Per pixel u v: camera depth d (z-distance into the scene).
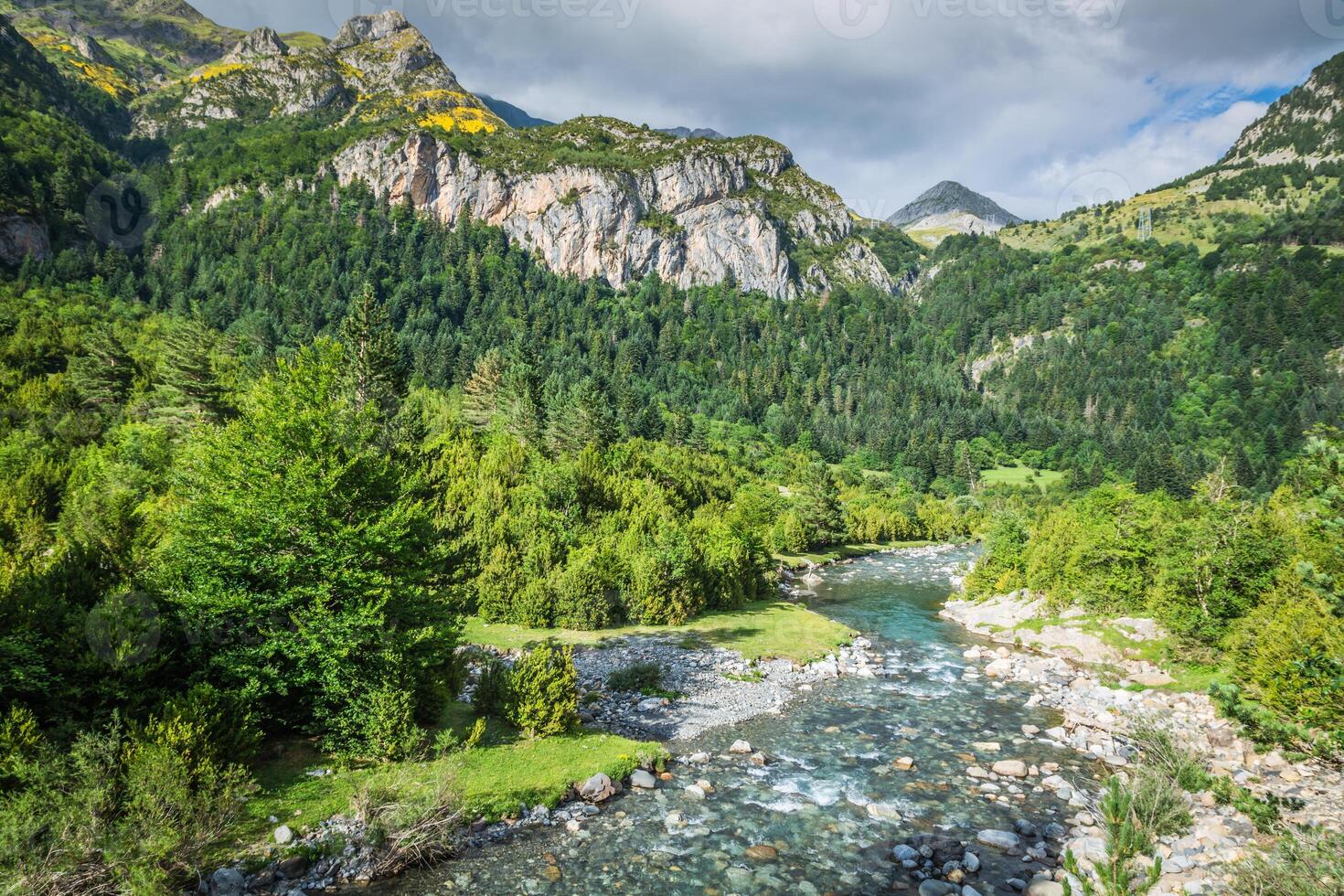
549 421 94.44
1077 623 39.75
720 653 37.00
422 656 21.69
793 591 62.31
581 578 41.19
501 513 52.09
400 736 19.39
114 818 13.70
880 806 19.55
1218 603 31.12
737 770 22.30
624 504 59.75
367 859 15.40
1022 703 30.02
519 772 19.86
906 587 65.38
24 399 74.38
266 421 21.14
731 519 75.69
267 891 14.10
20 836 12.23
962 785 21.33
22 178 199.88
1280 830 10.66
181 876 13.95
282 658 20.03
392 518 21.08
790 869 16.27
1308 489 13.45
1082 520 49.91
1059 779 21.44
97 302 162.12
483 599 41.44
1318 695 11.47
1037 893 15.03
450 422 83.81
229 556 19.69
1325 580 12.64
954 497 167.75
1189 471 159.25
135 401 76.88
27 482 51.50
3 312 117.50
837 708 29.27
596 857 16.53
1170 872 15.22
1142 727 18.28
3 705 15.70
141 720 16.73
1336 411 195.25
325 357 22.95
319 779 18.12
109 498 39.53
